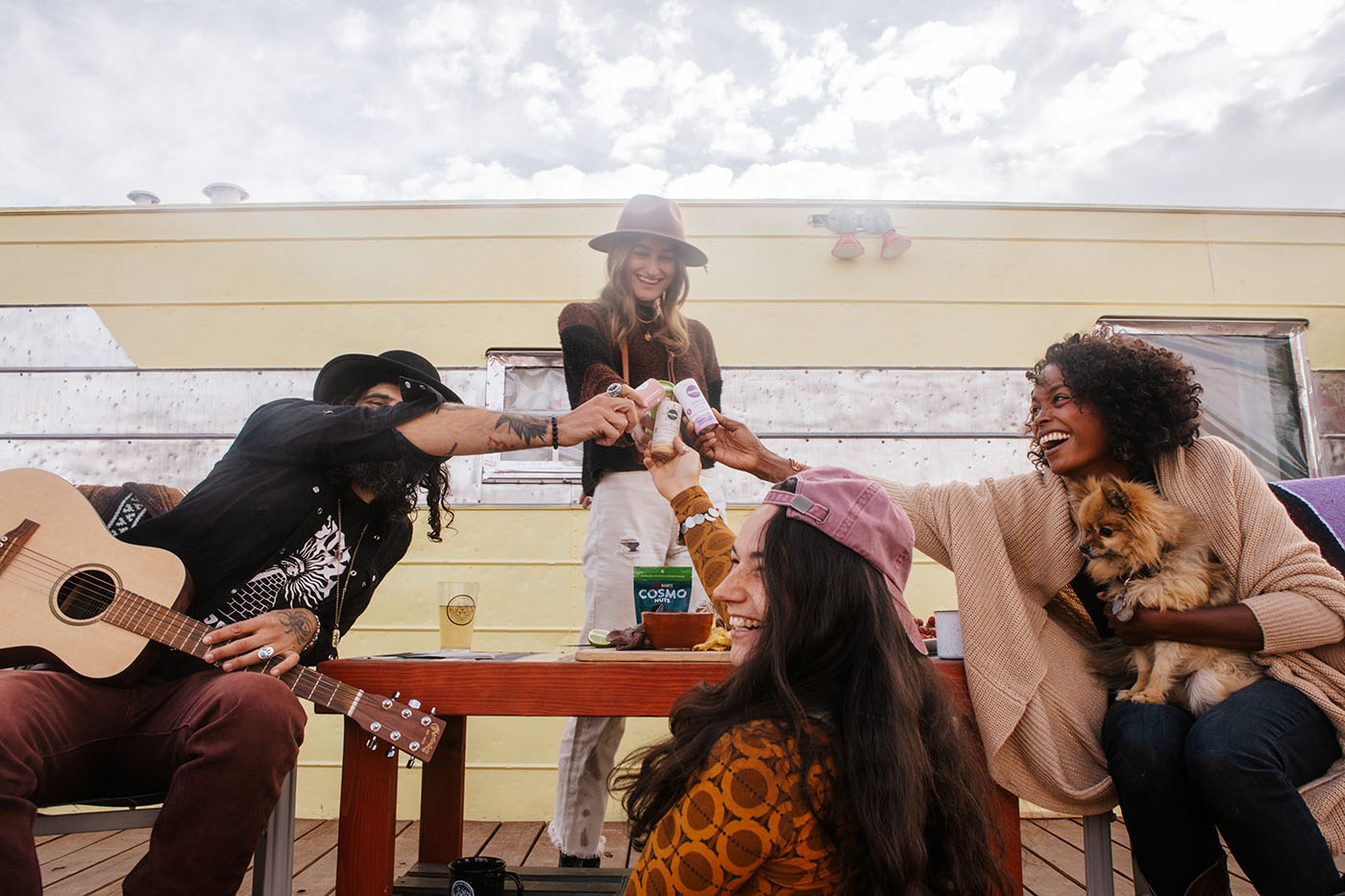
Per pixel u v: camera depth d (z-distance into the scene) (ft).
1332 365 12.05
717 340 11.85
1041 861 9.12
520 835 10.07
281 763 4.75
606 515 7.86
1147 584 5.30
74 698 5.03
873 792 2.78
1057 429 5.98
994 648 5.40
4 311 11.77
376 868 5.08
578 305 8.14
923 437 11.76
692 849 2.81
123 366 11.68
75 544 5.42
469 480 11.54
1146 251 12.25
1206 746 4.64
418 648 11.15
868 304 12.01
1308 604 5.03
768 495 3.48
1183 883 4.83
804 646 3.10
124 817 5.04
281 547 5.73
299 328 11.82
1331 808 4.78
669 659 5.19
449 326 11.85
